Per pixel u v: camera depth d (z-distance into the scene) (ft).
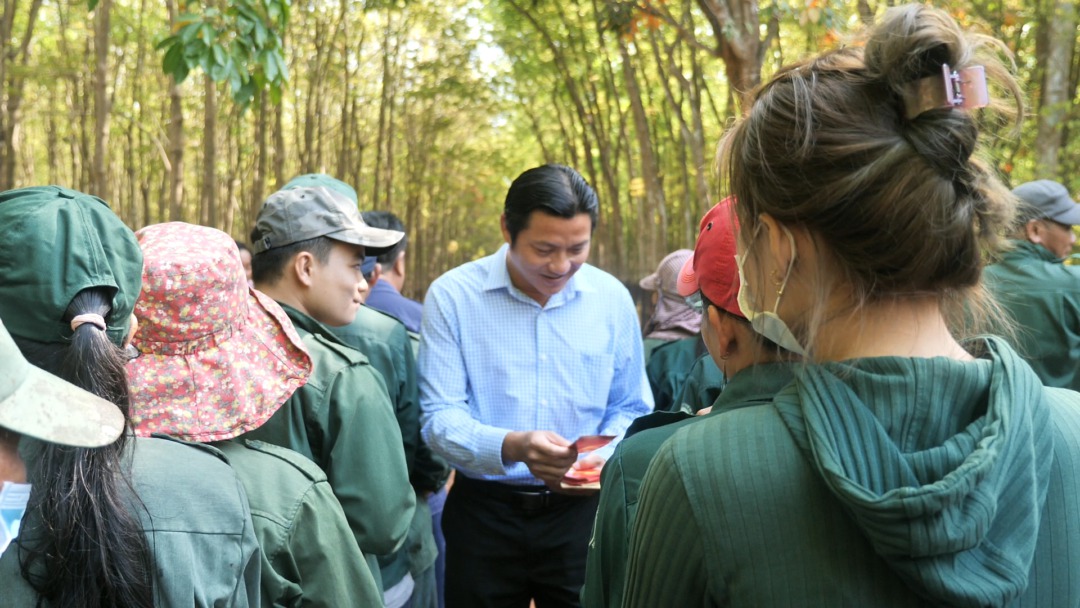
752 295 4.40
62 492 4.64
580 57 82.28
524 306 11.57
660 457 4.25
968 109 3.84
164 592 5.00
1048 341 14.56
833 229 3.93
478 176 135.13
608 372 11.82
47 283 4.84
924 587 3.56
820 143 3.90
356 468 8.49
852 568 3.78
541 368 11.52
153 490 5.21
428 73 92.63
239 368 7.23
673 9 52.42
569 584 11.62
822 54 4.23
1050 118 31.94
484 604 11.66
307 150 78.38
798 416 3.96
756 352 5.04
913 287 4.01
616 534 5.42
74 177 84.79
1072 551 3.96
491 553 11.62
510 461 10.68
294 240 9.66
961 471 3.54
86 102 78.48
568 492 10.54
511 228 10.99
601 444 10.31
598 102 93.15
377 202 90.94
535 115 114.83
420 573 12.00
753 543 3.86
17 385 3.76
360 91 100.12
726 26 25.98
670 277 14.89
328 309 9.84
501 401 11.53
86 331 4.77
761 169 4.11
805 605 3.79
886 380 3.88
